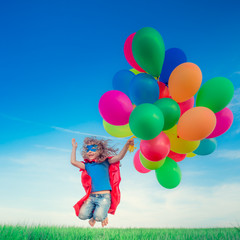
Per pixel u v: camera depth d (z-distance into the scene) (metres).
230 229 5.09
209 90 3.44
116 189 3.79
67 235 4.32
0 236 3.85
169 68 3.63
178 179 3.78
